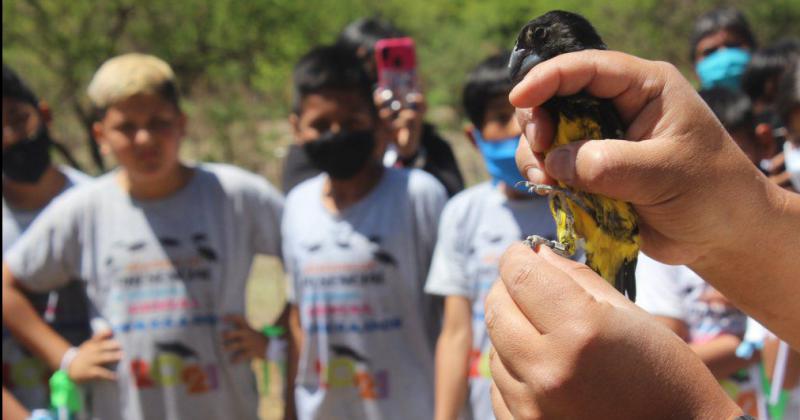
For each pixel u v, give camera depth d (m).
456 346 3.53
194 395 3.73
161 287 3.77
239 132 14.00
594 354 1.26
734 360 3.26
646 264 3.40
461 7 19.61
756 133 3.69
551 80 1.55
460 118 18.66
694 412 1.27
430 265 3.76
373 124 3.83
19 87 4.11
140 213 3.82
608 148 1.54
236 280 3.90
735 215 1.60
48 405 3.86
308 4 13.29
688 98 1.57
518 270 1.33
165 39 12.49
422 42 18.39
